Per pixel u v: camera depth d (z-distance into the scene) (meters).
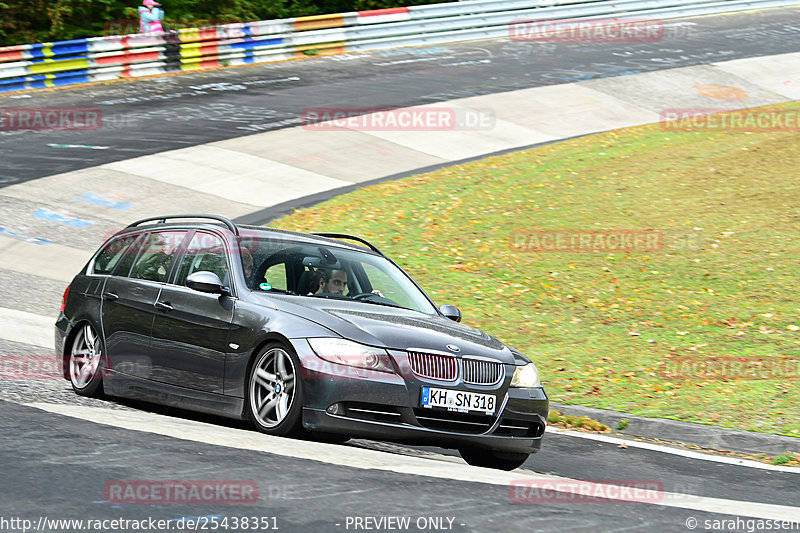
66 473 18.19
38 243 54.75
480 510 17.84
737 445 32.88
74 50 101.31
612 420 35.22
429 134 84.25
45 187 64.75
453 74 107.38
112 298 28.92
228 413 25.02
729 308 48.78
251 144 78.38
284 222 61.12
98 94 96.62
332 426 23.03
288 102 93.62
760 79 108.00
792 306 48.44
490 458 26.45
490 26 130.88
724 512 20.48
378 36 123.44
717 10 147.50
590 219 63.12
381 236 59.50
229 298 25.80
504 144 83.25
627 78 106.12
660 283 52.59
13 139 77.56
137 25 137.00
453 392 23.89
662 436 34.19
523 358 26.45
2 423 21.98
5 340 37.31
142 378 27.45
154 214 61.59
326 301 26.19
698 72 109.69
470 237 59.88
